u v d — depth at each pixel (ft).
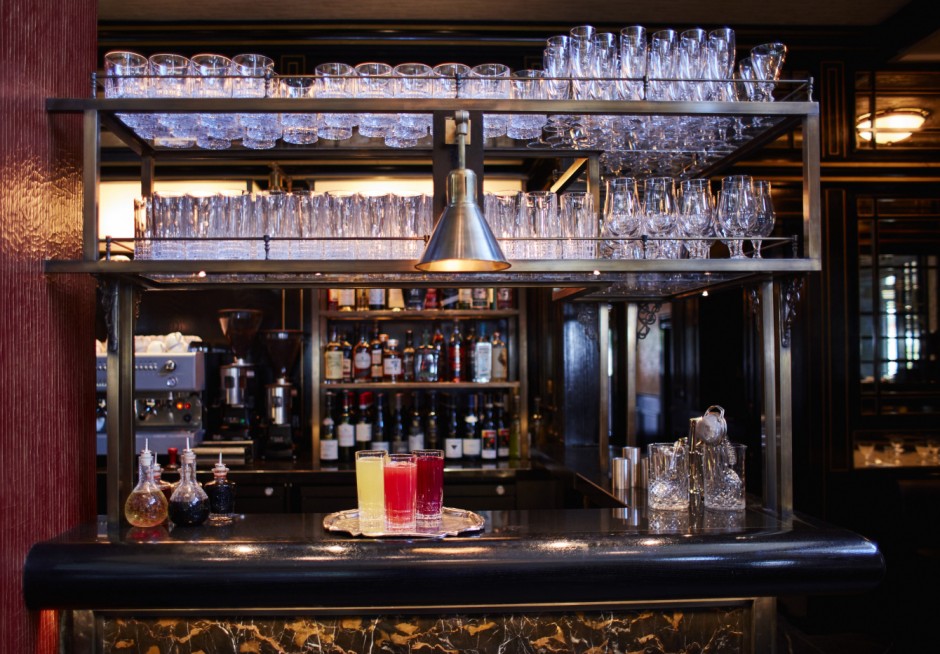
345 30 13.21
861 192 14.25
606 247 7.97
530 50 13.60
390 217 7.23
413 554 6.20
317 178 14.76
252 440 13.51
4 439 5.84
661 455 7.64
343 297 14.37
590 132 7.91
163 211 7.07
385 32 13.24
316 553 6.20
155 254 7.13
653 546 6.37
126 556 6.16
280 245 7.18
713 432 7.58
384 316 14.58
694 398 18.16
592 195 8.54
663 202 7.84
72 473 7.00
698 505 7.82
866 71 14.20
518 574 6.20
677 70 7.61
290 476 13.03
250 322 13.66
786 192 14.20
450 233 5.79
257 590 6.13
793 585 6.41
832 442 14.06
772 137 7.69
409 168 14.51
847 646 12.73
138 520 6.86
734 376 16.61
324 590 6.14
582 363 14.35
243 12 12.77
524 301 14.48
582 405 14.34
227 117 7.07
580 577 6.23
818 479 14.01
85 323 7.35
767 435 7.57
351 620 6.50
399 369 14.37
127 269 6.56
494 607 6.50
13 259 6.01
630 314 11.12
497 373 14.76
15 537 5.98
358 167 14.43
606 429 10.71
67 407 6.93
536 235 7.50
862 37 13.88
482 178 6.87
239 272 6.63
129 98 6.59
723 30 7.59
